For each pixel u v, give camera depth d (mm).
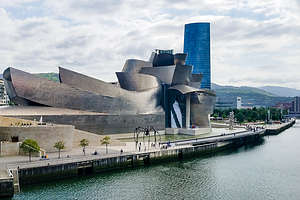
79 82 85688
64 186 48969
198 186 52562
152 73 120875
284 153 88688
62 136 63812
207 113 125688
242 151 92375
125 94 96688
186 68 119000
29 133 60125
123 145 78500
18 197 43062
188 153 78250
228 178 58281
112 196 45844
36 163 51219
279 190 51562
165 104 116750
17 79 74938
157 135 107375
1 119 64812
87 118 83312
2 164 50000
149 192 48312
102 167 58625
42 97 78562
